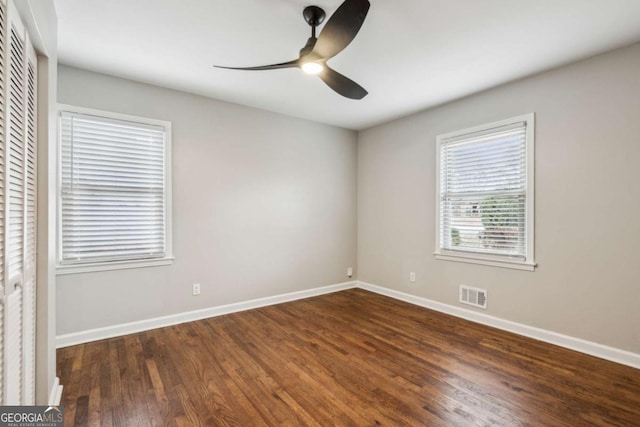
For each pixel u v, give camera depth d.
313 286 4.37
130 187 3.00
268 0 1.88
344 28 1.63
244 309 3.73
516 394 2.03
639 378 2.20
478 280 3.33
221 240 3.56
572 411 1.86
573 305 2.66
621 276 2.42
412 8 1.93
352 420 1.79
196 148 3.37
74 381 2.16
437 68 2.75
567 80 2.67
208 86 3.15
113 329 2.93
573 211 2.65
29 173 1.53
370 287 4.64
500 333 3.03
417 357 2.54
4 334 1.16
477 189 3.33
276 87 3.17
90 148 2.81
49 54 1.74
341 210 4.66
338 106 3.72
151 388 2.09
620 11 1.95
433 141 3.76
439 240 3.69
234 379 2.21
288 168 4.10
